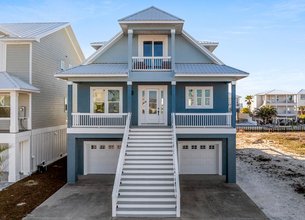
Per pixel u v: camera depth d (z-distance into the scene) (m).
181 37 18.44
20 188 14.87
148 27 16.83
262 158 23.80
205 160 17.81
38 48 19.34
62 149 24.25
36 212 11.48
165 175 12.83
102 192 14.27
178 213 11.02
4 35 18.27
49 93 21.31
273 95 75.06
